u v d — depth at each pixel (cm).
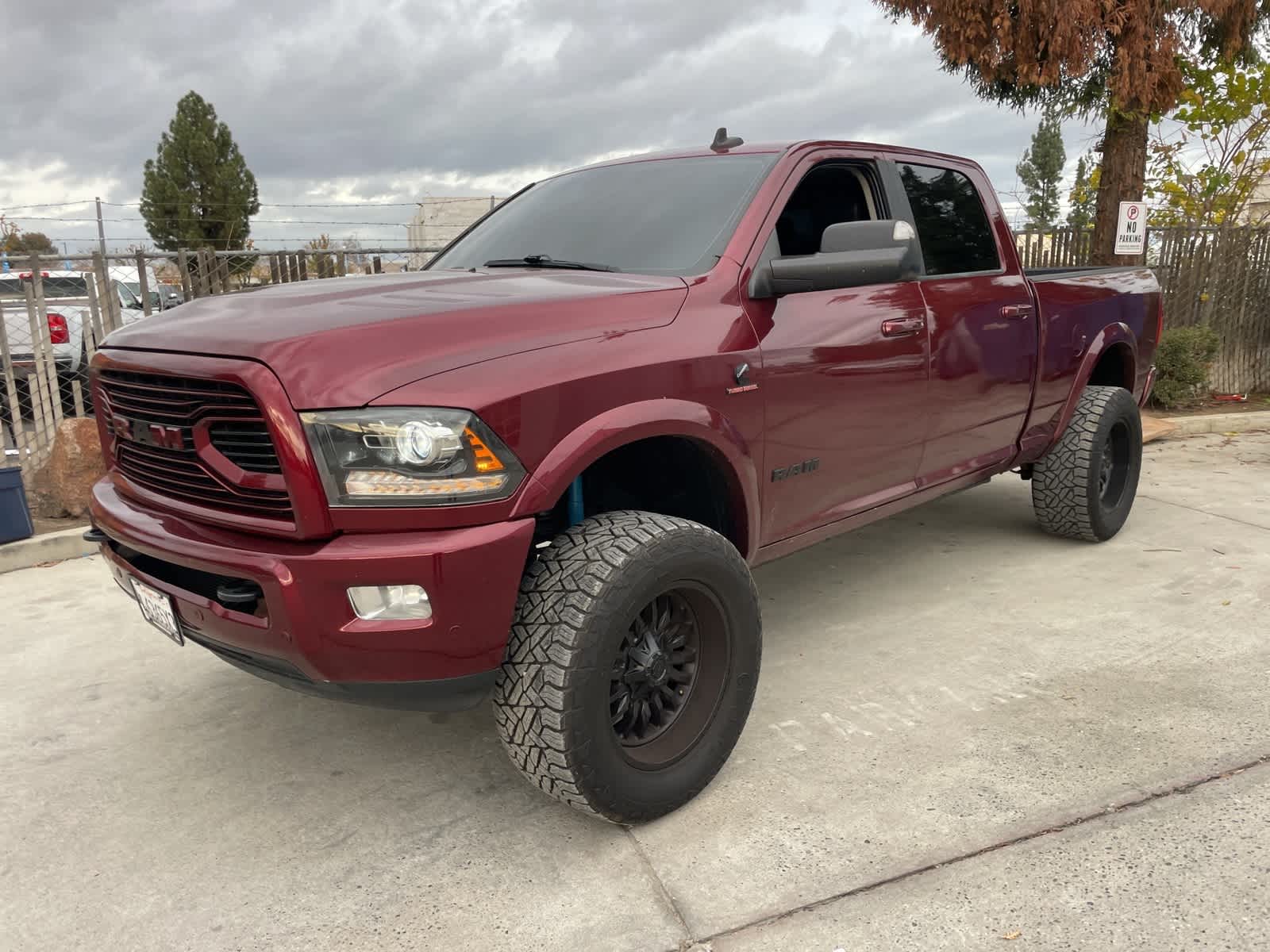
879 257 261
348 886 226
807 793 256
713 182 312
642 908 213
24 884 230
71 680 349
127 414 248
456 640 207
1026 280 408
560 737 215
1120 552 458
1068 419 441
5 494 490
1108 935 197
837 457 309
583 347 229
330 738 303
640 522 232
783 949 198
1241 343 952
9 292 741
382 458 200
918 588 418
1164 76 732
